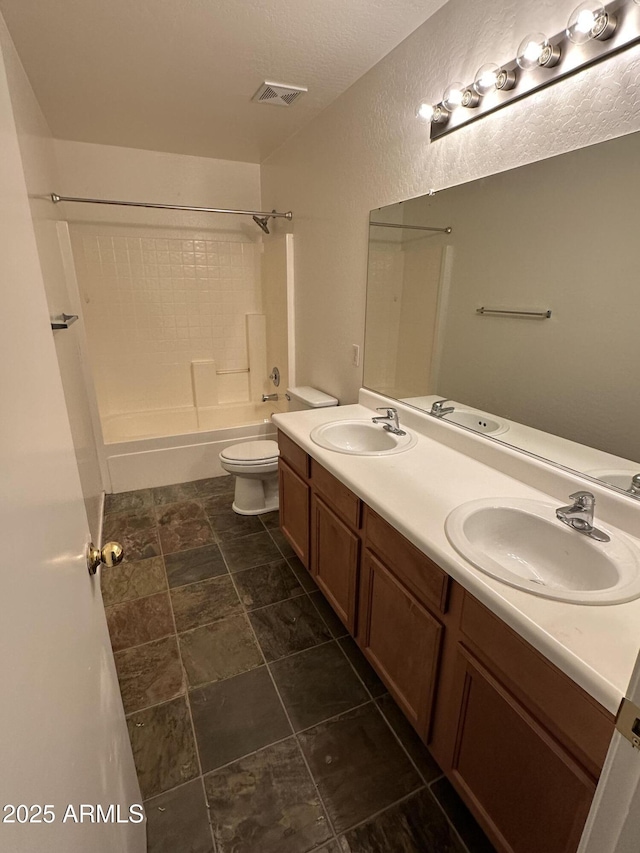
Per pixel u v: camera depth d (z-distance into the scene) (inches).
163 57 72.6
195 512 110.3
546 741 31.5
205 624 72.8
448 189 62.5
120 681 61.7
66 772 21.5
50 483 24.5
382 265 79.7
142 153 124.2
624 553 39.1
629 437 43.7
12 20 61.6
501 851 37.9
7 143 23.2
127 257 130.0
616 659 27.8
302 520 77.9
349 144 85.5
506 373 57.3
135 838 37.8
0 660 15.2
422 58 64.1
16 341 21.3
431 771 50.6
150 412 142.6
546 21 46.2
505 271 55.7
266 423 136.2
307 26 64.0
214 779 49.4
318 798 47.6
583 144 44.6
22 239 24.5
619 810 19.4
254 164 138.1
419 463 60.7
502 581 35.2
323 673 63.6
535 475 52.6
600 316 45.2
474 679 38.7
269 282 136.9
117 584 82.7
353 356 93.6
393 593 50.2
